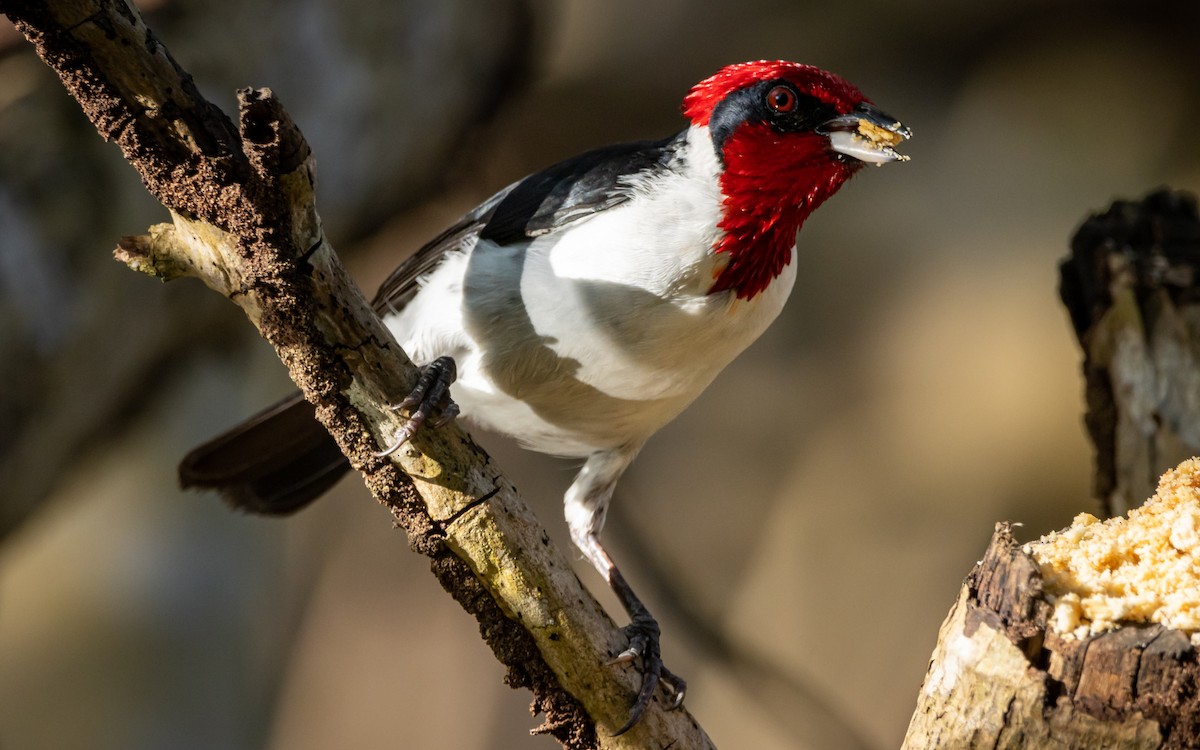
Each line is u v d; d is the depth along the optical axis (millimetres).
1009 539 4605
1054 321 14891
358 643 15398
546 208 6879
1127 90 15977
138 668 12078
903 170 16234
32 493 10242
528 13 11859
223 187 4930
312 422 8453
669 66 14891
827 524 14891
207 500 12188
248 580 12344
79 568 12344
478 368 7184
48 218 9688
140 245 5180
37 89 9750
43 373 9781
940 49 16391
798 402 15578
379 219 11961
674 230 6688
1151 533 4645
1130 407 7133
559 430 7625
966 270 15539
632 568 12242
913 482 14875
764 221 6805
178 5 10617
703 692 14195
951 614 4711
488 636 5562
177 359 10992
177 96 4832
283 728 14945
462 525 5430
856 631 14297
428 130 11602
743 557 14969
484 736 14969
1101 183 15617
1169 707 4215
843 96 6871
